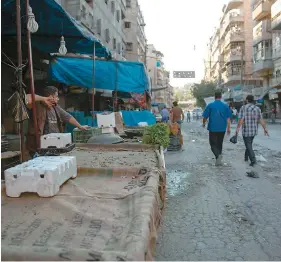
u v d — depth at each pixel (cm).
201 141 1669
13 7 582
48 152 421
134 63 1100
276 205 527
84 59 1069
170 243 381
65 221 227
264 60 4338
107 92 1522
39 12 618
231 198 568
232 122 4162
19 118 453
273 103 4519
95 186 317
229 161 967
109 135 646
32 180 272
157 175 347
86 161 432
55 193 279
